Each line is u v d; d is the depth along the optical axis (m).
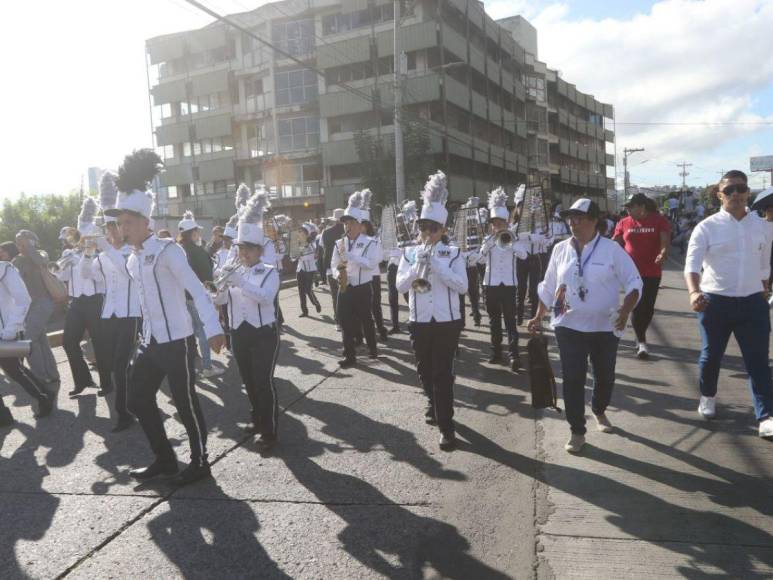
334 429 5.43
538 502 3.92
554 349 8.45
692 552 3.28
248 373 5.24
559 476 4.30
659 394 6.08
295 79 41.25
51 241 45.44
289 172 42.12
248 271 5.13
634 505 3.83
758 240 4.86
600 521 3.65
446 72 38.22
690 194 34.94
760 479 4.12
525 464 4.55
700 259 4.99
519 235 9.90
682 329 9.37
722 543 3.36
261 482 4.34
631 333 9.20
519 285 10.22
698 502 3.84
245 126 44.62
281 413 5.93
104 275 5.81
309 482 4.32
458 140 38.69
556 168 61.97
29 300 5.85
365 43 38.09
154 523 3.78
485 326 10.46
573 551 3.34
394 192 32.47
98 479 4.49
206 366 7.49
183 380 4.30
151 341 4.27
